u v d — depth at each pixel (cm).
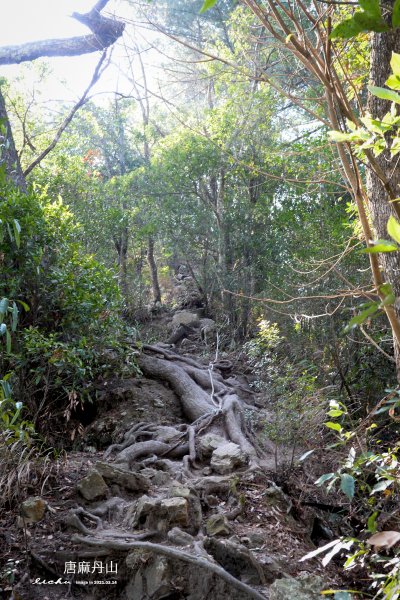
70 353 654
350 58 527
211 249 1502
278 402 684
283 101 1425
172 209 1510
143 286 1691
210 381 851
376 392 781
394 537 148
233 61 1178
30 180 1379
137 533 463
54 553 440
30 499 479
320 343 895
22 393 650
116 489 530
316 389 721
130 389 784
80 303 728
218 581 404
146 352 909
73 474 567
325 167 1001
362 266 937
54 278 716
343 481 270
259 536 480
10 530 460
